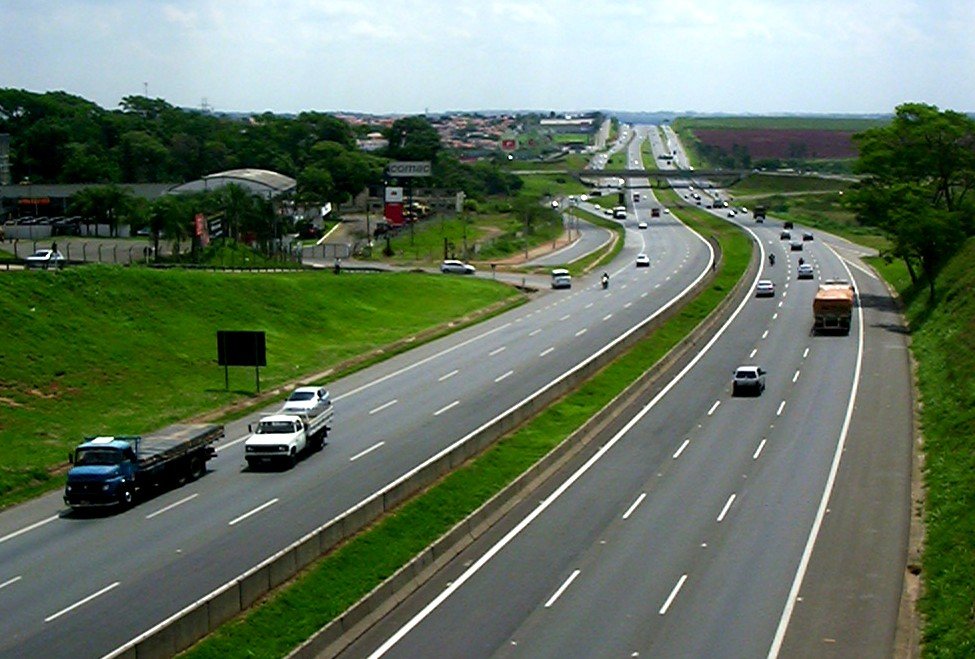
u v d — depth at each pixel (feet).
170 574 127.75
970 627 112.78
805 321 330.95
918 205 350.02
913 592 128.26
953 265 331.36
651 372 256.32
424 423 210.38
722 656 111.34
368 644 115.14
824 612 122.62
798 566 137.08
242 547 137.28
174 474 167.22
